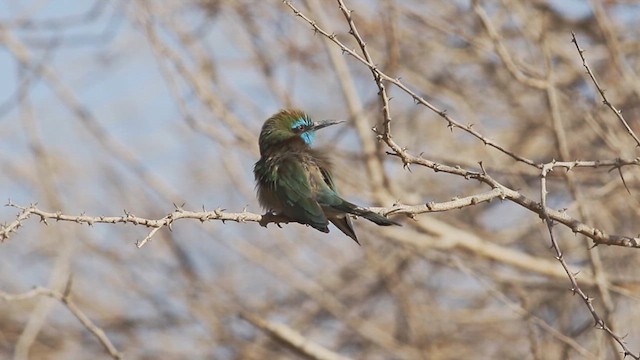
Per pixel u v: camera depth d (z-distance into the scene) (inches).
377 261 609.6
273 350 605.9
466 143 618.8
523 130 611.2
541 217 308.7
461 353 600.4
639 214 498.9
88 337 638.5
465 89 621.3
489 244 531.5
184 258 633.0
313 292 609.9
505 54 458.9
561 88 514.6
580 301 557.6
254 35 582.6
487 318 590.9
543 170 311.0
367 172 535.5
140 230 638.5
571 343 425.4
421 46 589.0
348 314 603.8
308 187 349.1
